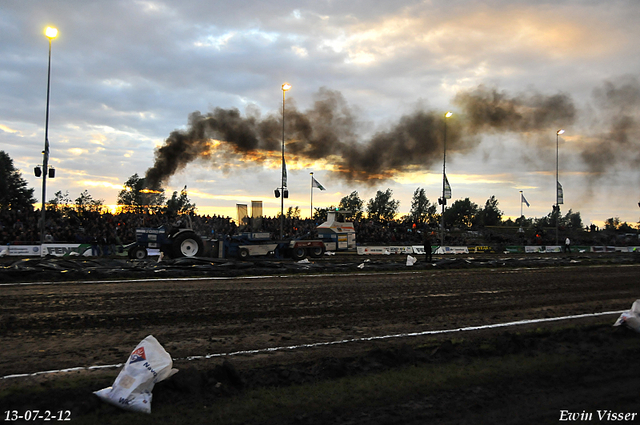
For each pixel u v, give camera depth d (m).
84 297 11.89
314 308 11.22
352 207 57.28
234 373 5.86
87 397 5.14
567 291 14.80
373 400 5.41
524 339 7.99
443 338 8.54
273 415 4.98
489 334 8.92
